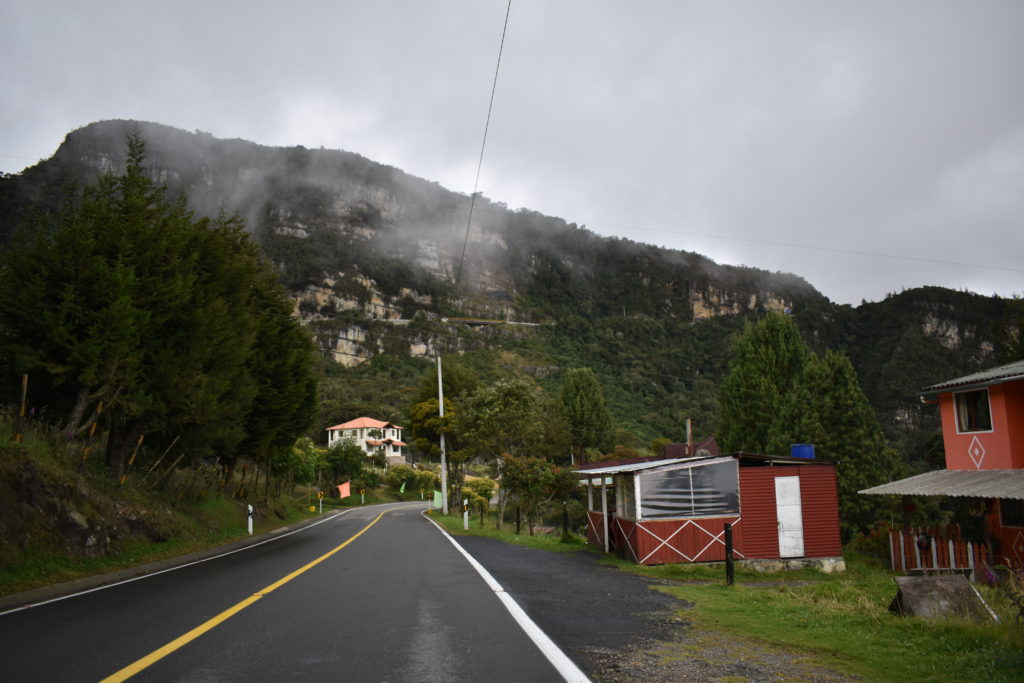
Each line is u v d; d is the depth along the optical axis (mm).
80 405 14727
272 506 32500
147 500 17344
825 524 15609
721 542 15180
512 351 163375
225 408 19516
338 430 94562
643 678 4527
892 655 5480
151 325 16000
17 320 14086
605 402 69938
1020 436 15922
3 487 11000
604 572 12781
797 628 6844
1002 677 4660
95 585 10133
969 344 139250
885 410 102250
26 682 4355
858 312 160375
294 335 28016
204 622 6461
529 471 26281
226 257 20078
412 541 18312
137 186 16766
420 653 5141
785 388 43375
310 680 4355
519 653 5156
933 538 15430
